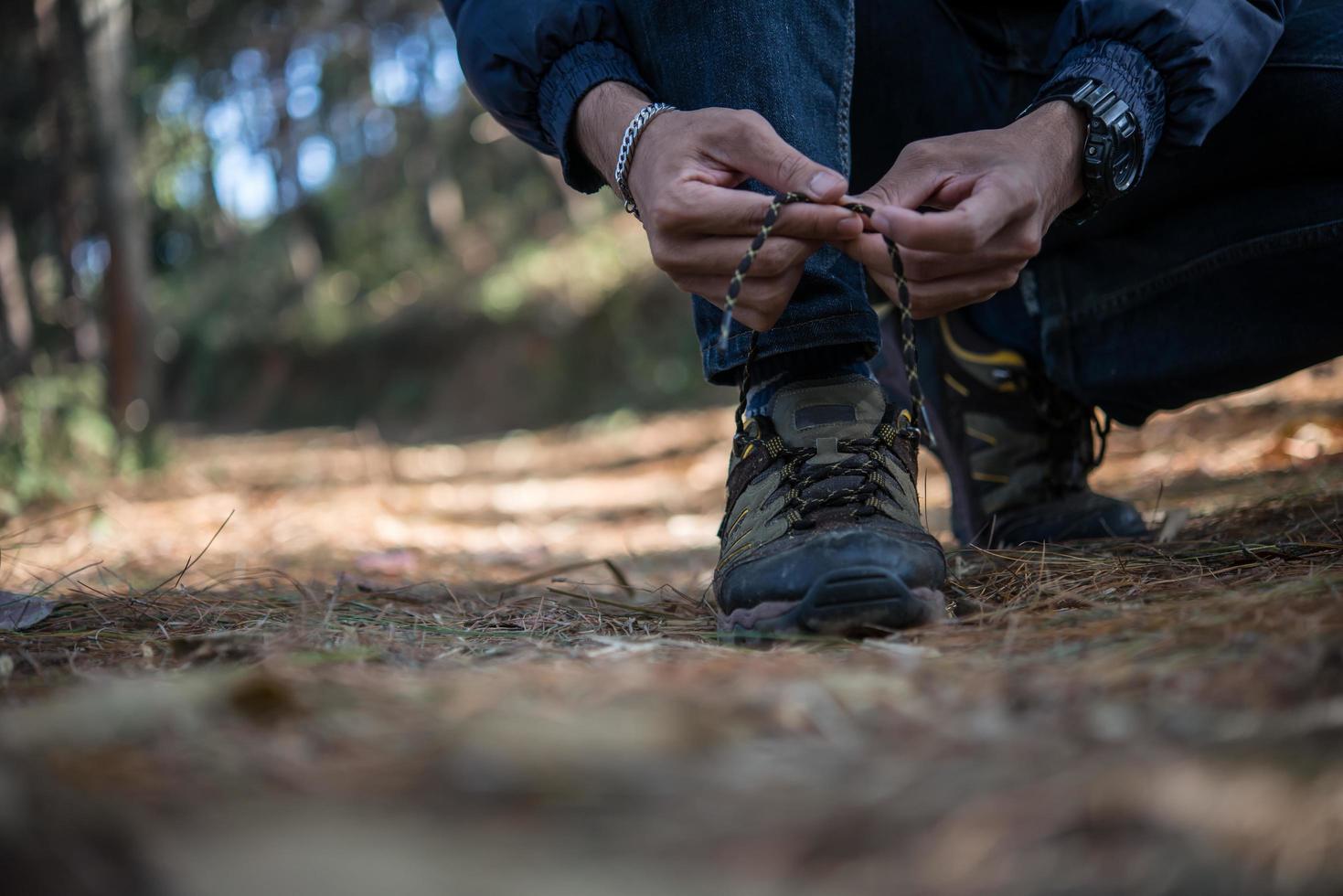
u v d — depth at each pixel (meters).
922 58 1.65
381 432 15.40
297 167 18.64
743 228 1.12
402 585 1.96
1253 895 0.49
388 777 0.63
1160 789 0.55
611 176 1.29
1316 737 0.60
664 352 13.39
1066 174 1.22
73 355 7.81
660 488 5.82
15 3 7.80
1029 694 0.77
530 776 0.62
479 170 19.06
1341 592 1.04
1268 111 1.47
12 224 8.47
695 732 0.68
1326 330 1.56
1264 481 2.55
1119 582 1.34
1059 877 0.50
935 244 1.08
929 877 0.50
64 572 2.56
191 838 0.53
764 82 1.32
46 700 0.86
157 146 11.82
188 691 0.75
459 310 16.20
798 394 1.35
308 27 13.12
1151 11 1.25
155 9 10.53
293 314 19.06
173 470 6.12
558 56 1.36
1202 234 1.59
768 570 1.21
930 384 1.99
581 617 1.43
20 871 0.49
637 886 0.49
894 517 1.28
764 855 0.52
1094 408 1.96
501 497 5.86
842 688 0.81
